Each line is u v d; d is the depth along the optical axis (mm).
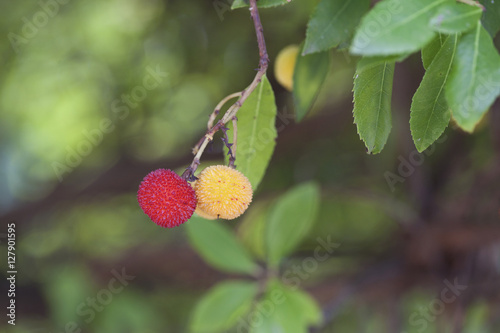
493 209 688
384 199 760
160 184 482
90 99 949
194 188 494
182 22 854
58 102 953
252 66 815
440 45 460
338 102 853
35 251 970
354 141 852
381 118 470
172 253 842
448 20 424
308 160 876
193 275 838
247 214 836
